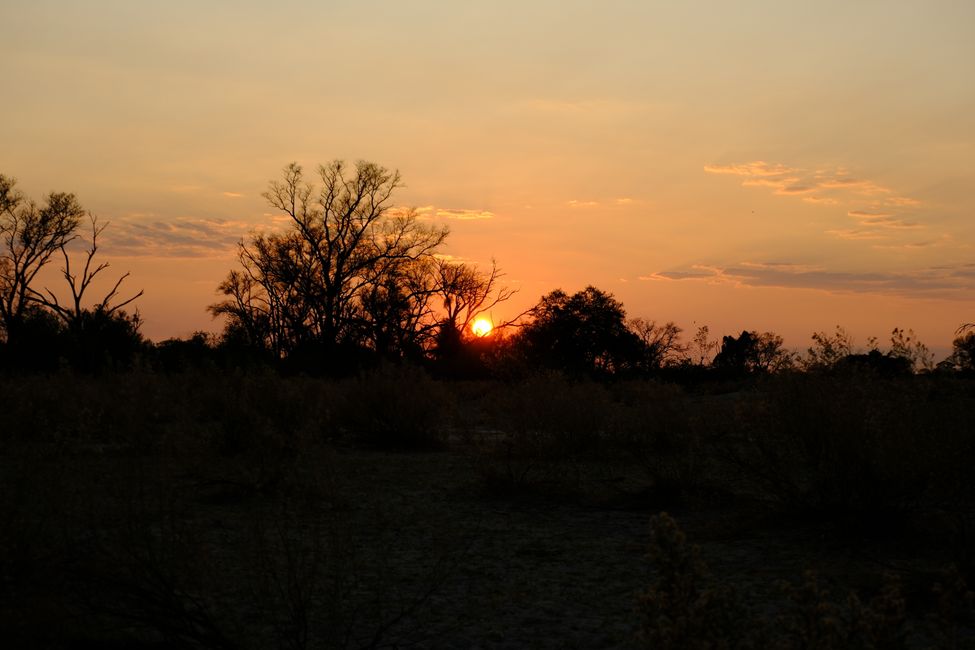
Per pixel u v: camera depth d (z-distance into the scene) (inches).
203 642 182.5
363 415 669.9
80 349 1774.1
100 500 210.4
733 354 2379.4
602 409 538.9
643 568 286.7
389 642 206.5
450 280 2402.8
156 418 540.7
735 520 348.5
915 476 303.0
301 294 2313.0
